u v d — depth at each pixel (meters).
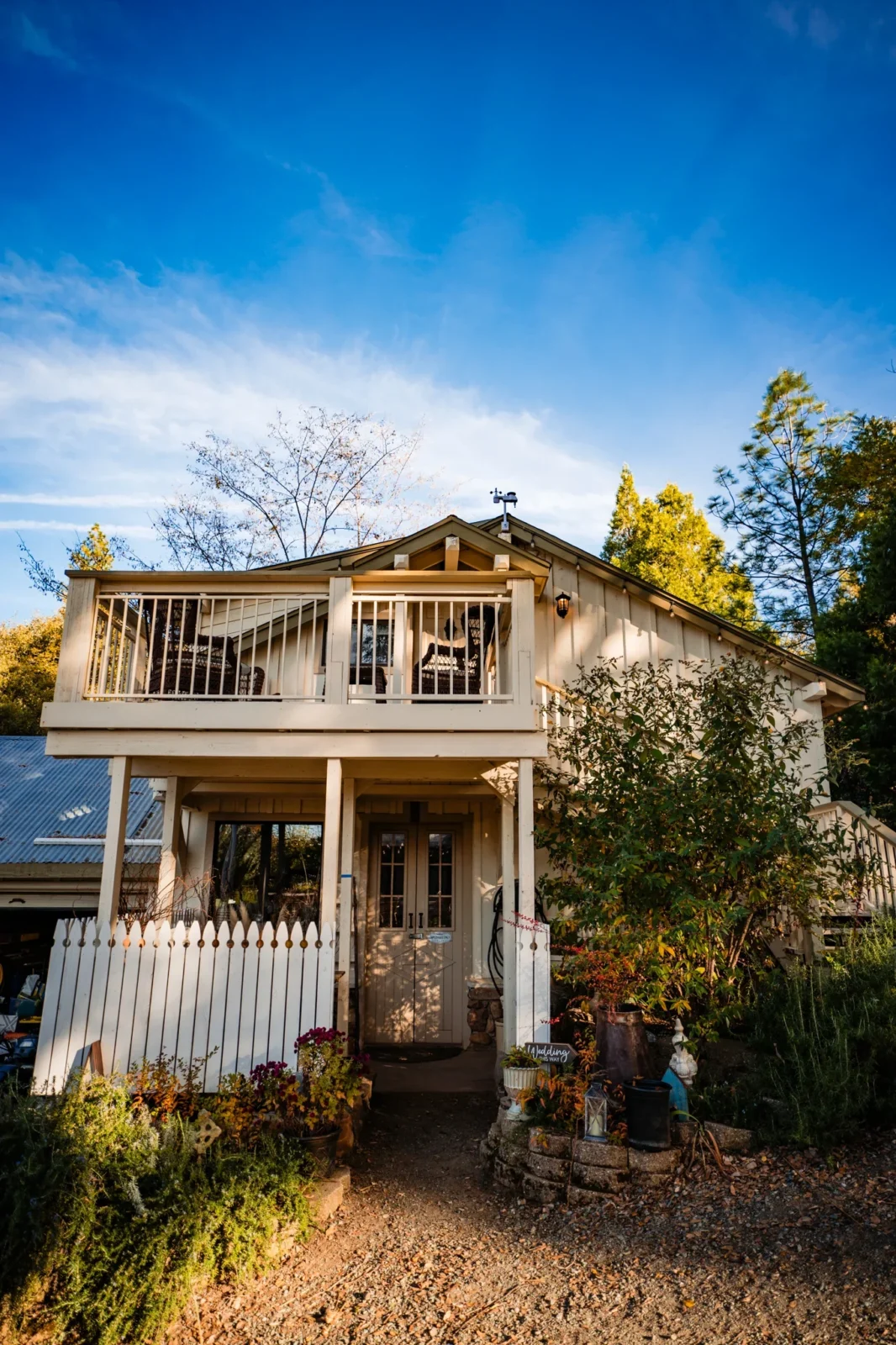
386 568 10.04
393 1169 6.17
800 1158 5.07
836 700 10.74
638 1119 5.22
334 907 6.72
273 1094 5.66
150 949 6.31
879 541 14.96
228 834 10.70
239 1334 4.02
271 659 10.18
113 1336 3.92
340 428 23.17
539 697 9.57
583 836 7.18
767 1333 3.55
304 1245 4.90
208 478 22.59
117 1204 4.47
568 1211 5.09
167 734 7.05
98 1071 5.93
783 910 7.26
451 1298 4.23
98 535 27.62
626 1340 3.68
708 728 7.33
